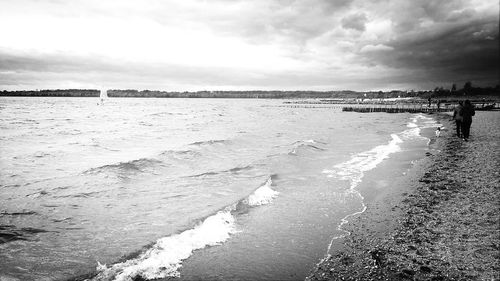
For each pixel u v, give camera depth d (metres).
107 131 36.88
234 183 13.68
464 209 9.91
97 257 7.20
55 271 6.59
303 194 12.30
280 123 49.06
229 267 6.98
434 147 21.86
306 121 53.41
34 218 9.67
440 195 11.44
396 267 6.79
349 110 88.88
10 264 6.86
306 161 18.33
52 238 8.23
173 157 19.39
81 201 11.37
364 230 8.88
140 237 8.26
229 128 40.56
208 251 7.71
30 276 6.38
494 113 52.97
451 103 102.75
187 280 6.46
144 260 7.14
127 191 12.61
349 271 6.77
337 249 7.81
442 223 8.96
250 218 9.89
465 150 19.56
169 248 7.74
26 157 20.41
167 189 12.84
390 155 19.92
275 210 10.59
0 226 8.98
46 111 88.25
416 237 8.19
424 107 82.12
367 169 16.30
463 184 12.55
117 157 20.55
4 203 11.09
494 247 7.43
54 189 12.90
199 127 42.19
